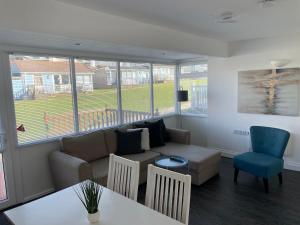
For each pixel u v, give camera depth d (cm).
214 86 516
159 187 187
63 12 228
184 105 595
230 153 507
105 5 235
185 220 167
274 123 439
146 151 418
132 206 175
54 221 158
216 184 381
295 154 421
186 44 373
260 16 285
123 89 479
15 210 174
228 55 481
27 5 205
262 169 342
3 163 323
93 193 156
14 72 327
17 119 332
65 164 313
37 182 352
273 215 291
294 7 254
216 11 261
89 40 261
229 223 277
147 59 521
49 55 358
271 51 426
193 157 381
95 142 383
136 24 296
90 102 421
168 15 273
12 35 253
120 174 216
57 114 376
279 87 424
